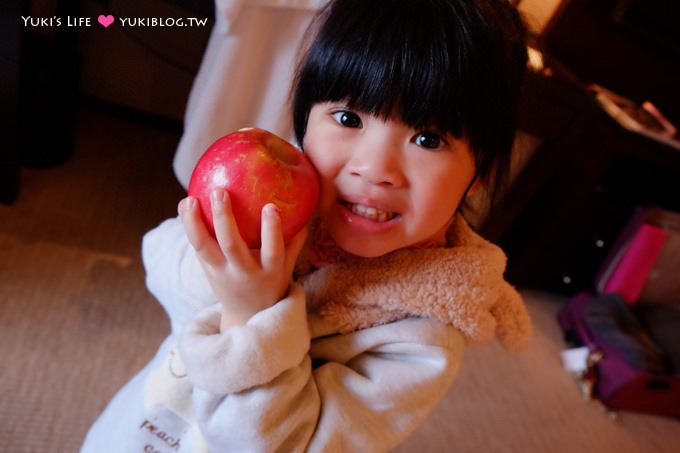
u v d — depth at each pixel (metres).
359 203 0.46
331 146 0.46
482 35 0.44
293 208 0.43
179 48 2.01
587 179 1.74
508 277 2.00
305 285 0.58
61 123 1.65
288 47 1.02
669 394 1.61
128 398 0.67
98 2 1.81
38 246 1.40
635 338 1.69
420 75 0.43
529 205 1.91
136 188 1.75
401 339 0.52
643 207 1.87
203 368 0.46
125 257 1.47
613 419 1.61
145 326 1.31
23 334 1.18
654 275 1.86
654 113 1.96
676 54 2.04
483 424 1.43
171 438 0.61
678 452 1.57
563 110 1.51
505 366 1.65
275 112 1.07
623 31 2.01
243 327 0.46
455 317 0.52
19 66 1.29
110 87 2.07
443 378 0.52
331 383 0.52
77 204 1.59
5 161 1.42
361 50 0.44
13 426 1.02
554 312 2.01
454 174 0.47
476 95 0.45
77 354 1.19
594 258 2.03
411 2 0.44
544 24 1.85
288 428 0.47
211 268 0.45
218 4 0.94
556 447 1.44
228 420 0.47
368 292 0.54
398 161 0.44
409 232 0.47
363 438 0.51
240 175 0.41
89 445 0.68
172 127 2.17
